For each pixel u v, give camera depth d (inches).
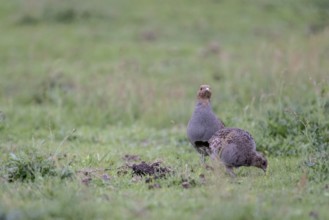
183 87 1412.4
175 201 612.7
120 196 636.1
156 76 1525.6
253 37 1868.8
